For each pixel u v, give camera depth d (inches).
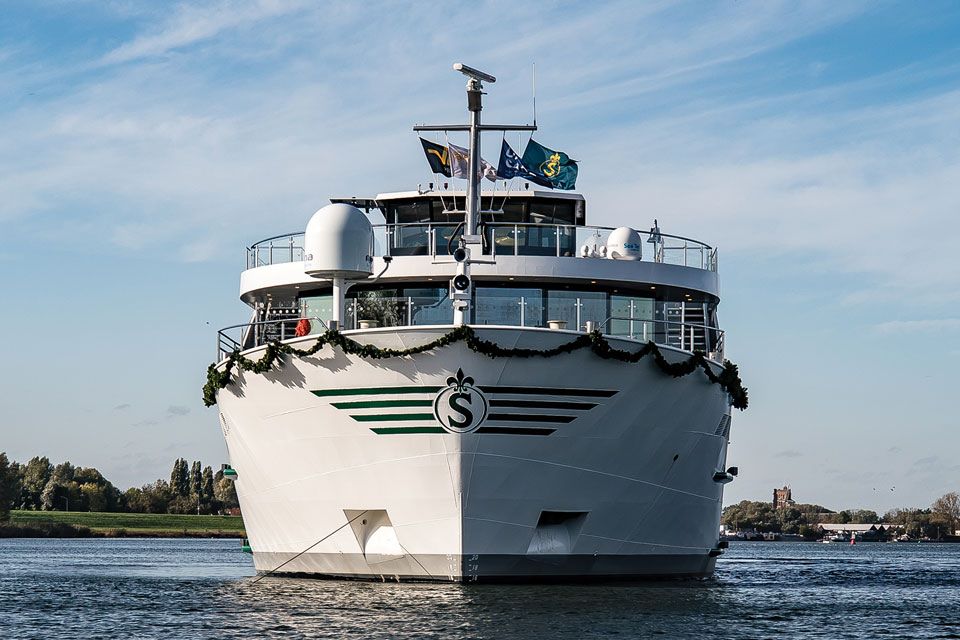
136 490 7765.8
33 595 1405.0
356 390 1218.0
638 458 1274.6
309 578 1384.1
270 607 1159.0
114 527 6353.3
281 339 1396.4
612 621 1071.6
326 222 1234.0
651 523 1320.1
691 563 1430.9
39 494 7352.4
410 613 1092.5
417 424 1198.9
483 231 1389.0
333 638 975.6
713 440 1376.7
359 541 1284.4
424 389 1190.3
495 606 1131.9
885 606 1359.5
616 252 1402.6
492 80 1336.1
